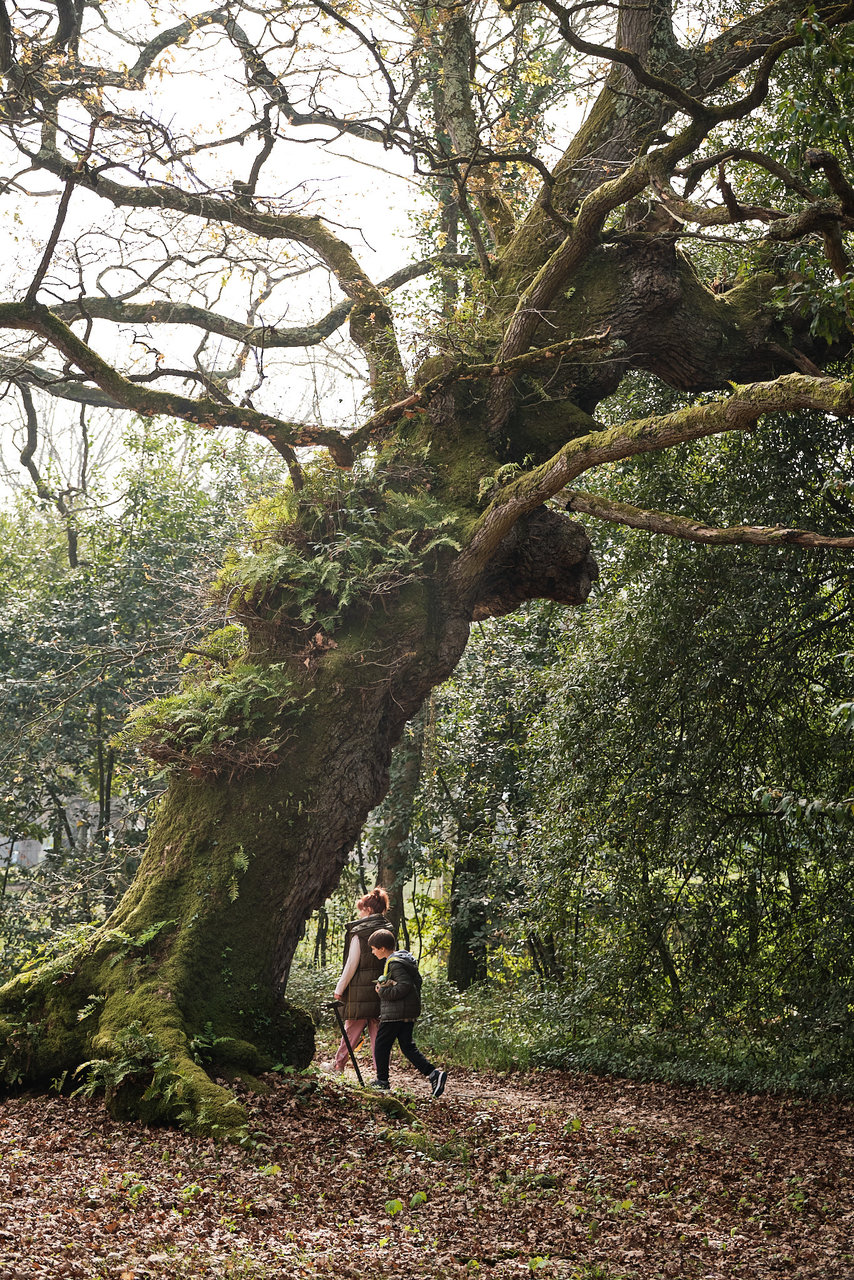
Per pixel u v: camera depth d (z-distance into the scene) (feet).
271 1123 24.16
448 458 36.52
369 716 32.32
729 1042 42.22
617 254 38.40
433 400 35.70
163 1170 20.17
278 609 32.96
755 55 35.17
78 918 55.52
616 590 48.34
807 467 41.68
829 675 41.04
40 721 57.47
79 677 60.13
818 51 27.73
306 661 32.48
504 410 36.70
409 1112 26.94
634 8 29.58
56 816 62.44
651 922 41.70
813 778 39.93
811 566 40.52
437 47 38.68
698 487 42.68
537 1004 49.65
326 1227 17.88
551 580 36.09
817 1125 31.40
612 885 42.91
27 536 73.20
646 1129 30.37
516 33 40.34
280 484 36.47
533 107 48.75
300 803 30.78
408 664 32.94
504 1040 45.88
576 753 43.65
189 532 65.67
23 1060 26.96
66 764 63.05
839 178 23.97
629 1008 42.70
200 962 28.25
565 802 44.11
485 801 58.49
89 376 33.40
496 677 58.95
